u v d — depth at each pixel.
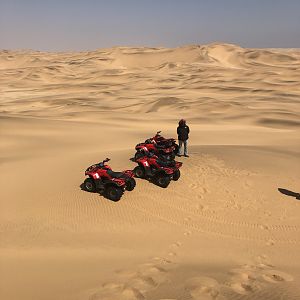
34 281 7.72
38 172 15.97
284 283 7.81
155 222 11.40
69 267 8.45
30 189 13.84
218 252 9.73
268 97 78.25
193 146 19.88
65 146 22.83
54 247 9.65
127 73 162.00
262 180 14.55
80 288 7.36
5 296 7.09
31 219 11.41
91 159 17.56
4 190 13.88
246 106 62.41
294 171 15.80
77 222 11.22
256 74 136.88
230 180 14.39
